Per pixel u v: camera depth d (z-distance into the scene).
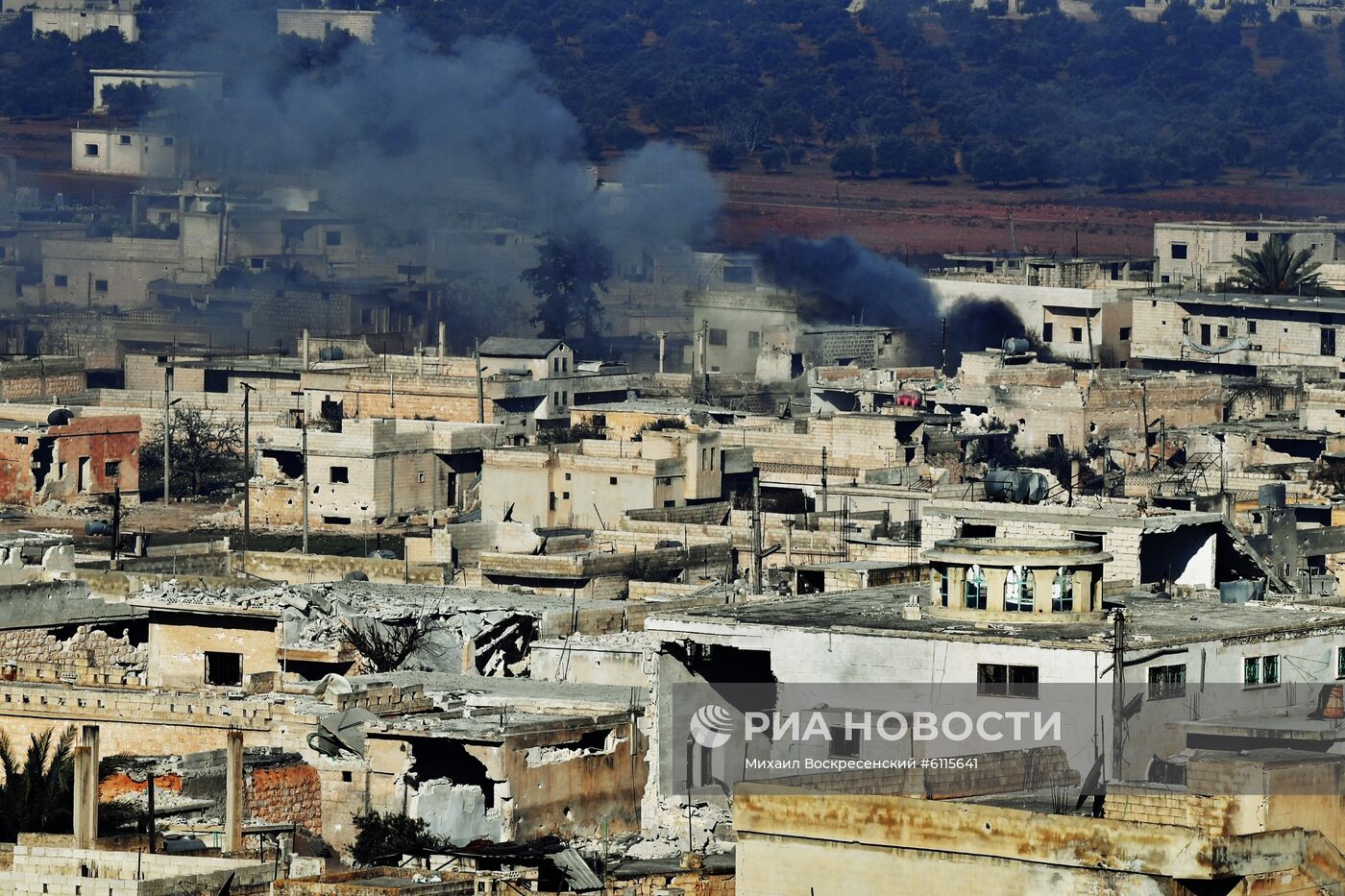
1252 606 152.50
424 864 143.25
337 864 143.12
